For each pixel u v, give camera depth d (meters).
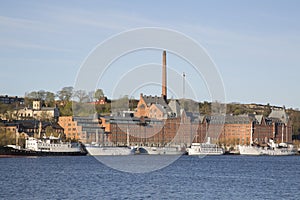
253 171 185.50
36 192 110.12
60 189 115.56
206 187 124.50
